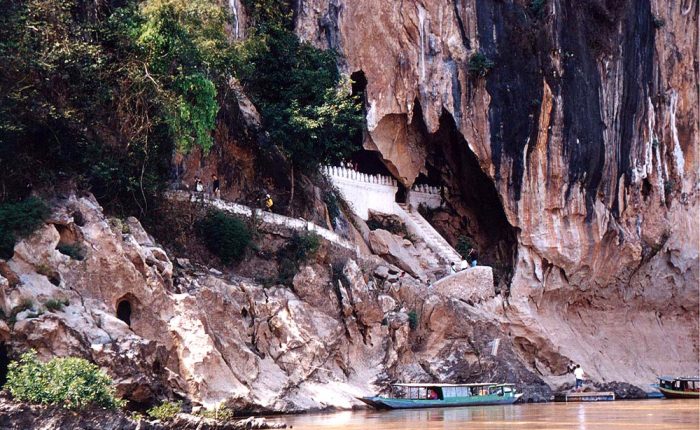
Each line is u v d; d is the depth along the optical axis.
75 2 34.44
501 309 47.84
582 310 53.38
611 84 52.22
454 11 48.66
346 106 42.00
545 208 49.94
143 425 24.52
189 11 35.59
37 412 23.38
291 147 40.66
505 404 39.16
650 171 54.59
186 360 29.81
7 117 30.08
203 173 38.25
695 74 57.19
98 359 26.62
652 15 54.81
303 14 47.09
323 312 36.97
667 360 55.09
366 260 41.81
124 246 30.22
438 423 28.61
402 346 39.16
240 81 41.91
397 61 48.22
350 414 32.44
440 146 51.53
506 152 49.16
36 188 30.45
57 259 28.62
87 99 32.56
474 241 52.28
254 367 32.53
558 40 49.97
